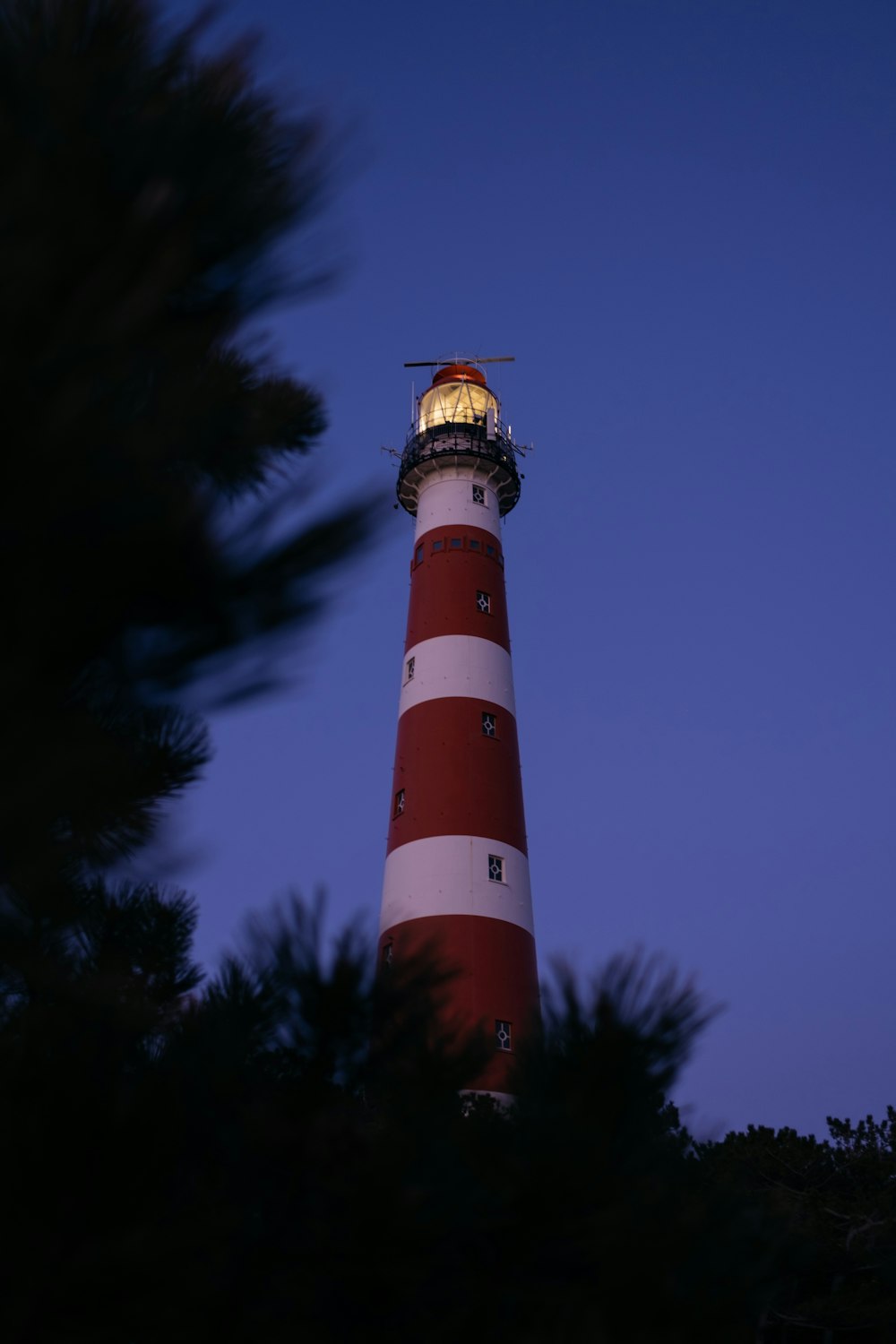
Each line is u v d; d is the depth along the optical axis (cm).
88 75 471
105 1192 398
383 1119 451
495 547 4369
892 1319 2558
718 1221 423
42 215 422
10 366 390
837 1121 3300
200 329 535
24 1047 445
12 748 401
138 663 476
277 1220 418
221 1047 452
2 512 409
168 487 459
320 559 488
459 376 4859
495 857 3488
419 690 3869
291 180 530
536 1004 496
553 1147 414
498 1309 408
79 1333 407
